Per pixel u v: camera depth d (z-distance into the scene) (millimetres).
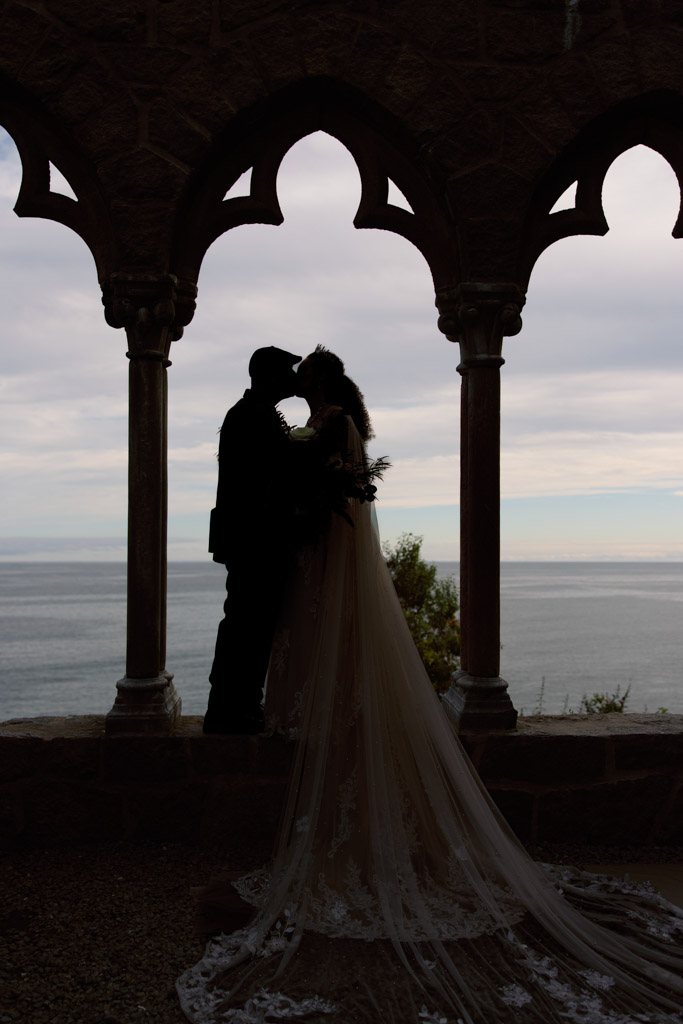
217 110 3488
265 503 3402
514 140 3605
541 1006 2236
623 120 3791
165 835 3482
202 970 2432
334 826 2930
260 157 3732
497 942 2568
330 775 2984
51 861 3330
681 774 3594
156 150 3469
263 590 3482
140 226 3467
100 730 3580
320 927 2611
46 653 77125
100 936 2730
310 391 3533
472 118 3588
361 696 2998
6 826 3424
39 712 49625
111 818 3469
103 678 62375
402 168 3814
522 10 3609
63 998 2359
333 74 3529
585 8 3619
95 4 3441
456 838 2844
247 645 3520
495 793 3543
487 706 3645
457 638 13797
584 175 3822
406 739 2984
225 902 2871
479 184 3598
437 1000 2260
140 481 3564
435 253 3854
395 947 2477
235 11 3490
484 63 3592
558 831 3557
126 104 3449
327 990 2307
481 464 3691
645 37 3631
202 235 3723
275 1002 2238
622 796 3570
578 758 3562
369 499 3162
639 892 2988
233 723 3520
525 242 3787
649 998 2281
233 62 3492
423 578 14039
